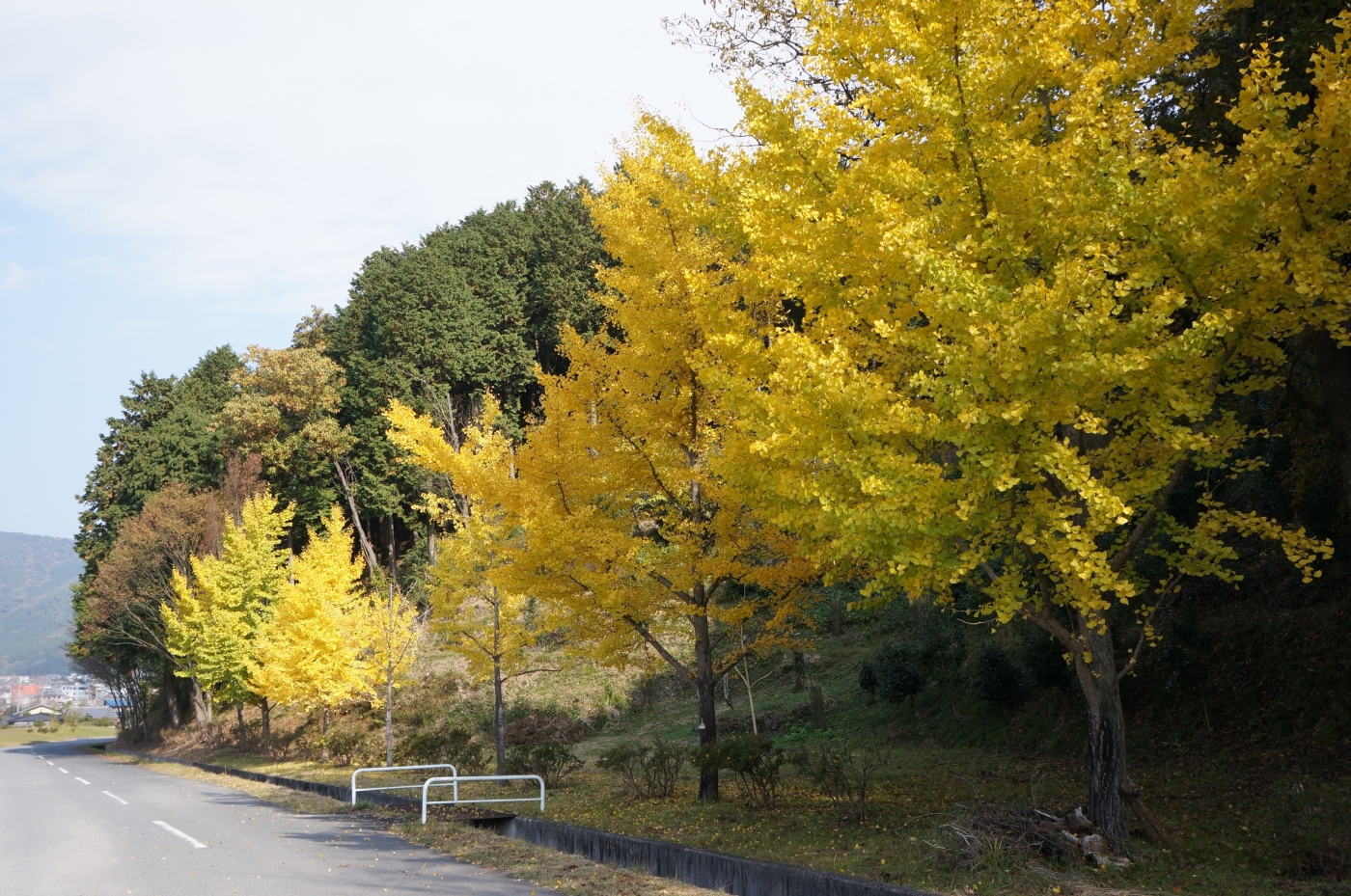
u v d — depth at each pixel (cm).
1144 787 1009
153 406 5169
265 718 2922
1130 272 659
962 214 711
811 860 731
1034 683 1475
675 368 1102
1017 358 596
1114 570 766
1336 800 818
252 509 3431
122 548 3972
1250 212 629
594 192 5003
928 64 688
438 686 2988
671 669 2688
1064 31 685
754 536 1121
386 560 4494
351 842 1013
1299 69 868
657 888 703
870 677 1805
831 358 661
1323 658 1072
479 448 1583
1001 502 690
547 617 1335
